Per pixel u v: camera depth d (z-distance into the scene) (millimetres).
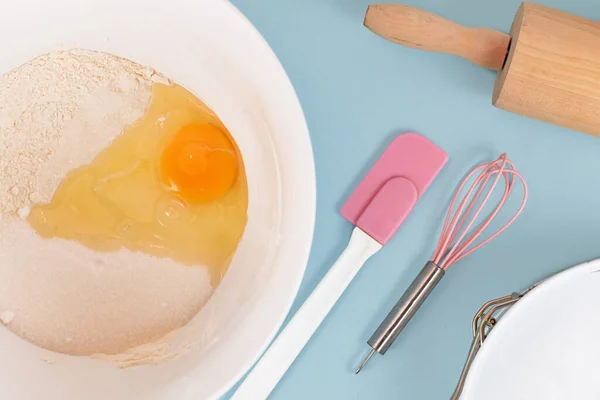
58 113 598
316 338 616
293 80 613
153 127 604
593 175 603
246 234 582
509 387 545
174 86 595
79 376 582
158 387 556
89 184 611
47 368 584
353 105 612
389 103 611
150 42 571
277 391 616
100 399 570
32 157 602
